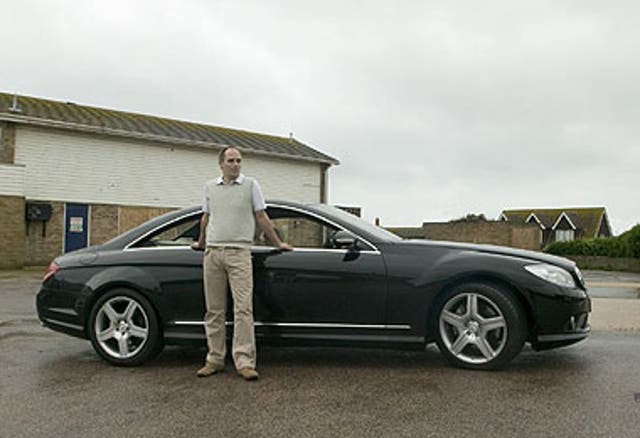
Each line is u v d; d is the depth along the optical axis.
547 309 4.83
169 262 5.27
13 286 13.59
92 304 5.36
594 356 5.60
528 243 34.31
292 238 5.34
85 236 22.56
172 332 5.26
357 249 5.13
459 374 4.89
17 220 20.05
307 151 30.17
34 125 21.41
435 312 5.07
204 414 3.88
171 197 24.80
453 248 5.14
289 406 4.05
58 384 4.66
